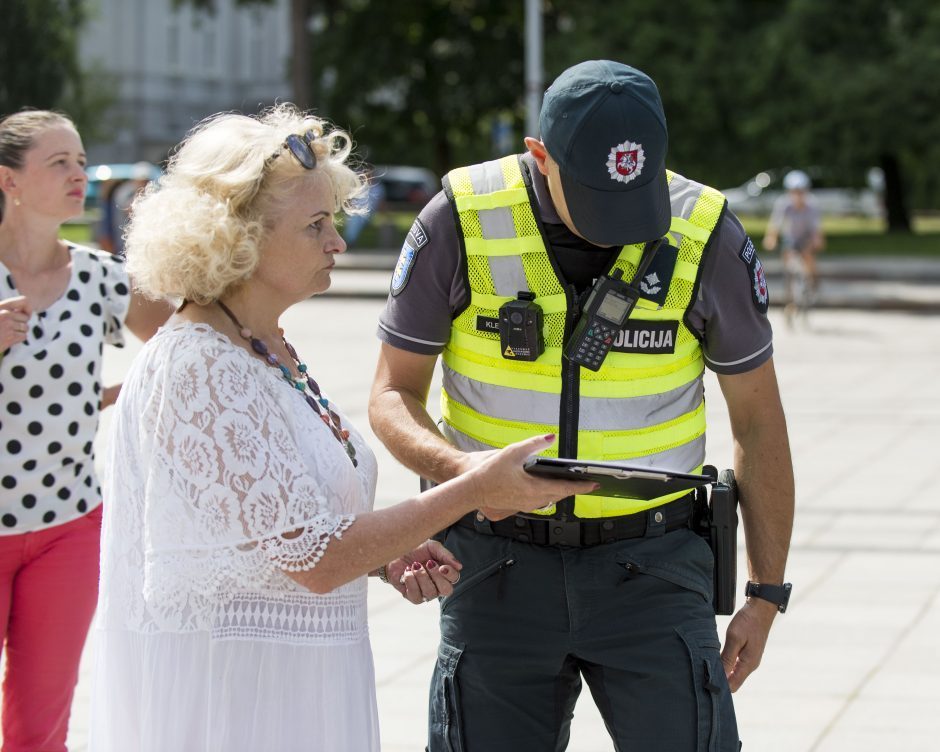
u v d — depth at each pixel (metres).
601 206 2.44
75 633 3.33
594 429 2.60
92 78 41.41
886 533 6.50
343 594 2.34
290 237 2.26
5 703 3.36
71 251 3.41
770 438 2.76
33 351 3.26
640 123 2.42
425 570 2.59
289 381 2.31
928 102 24.75
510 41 31.23
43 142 3.28
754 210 42.22
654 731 2.56
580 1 27.02
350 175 2.36
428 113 32.22
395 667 4.77
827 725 4.25
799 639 5.05
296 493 2.15
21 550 3.27
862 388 11.17
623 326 2.56
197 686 2.23
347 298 20.02
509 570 2.64
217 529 2.14
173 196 2.23
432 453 2.47
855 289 20.30
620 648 2.59
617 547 2.63
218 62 52.28
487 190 2.61
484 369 2.63
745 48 25.50
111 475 2.29
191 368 2.16
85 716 4.33
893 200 32.62
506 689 2.64
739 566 5.97
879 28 25.45
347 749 2.32
